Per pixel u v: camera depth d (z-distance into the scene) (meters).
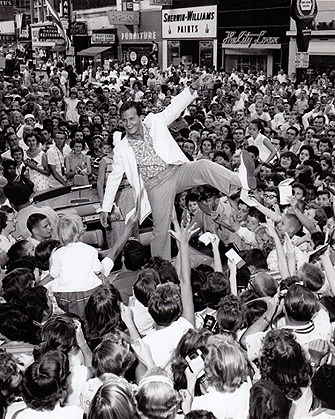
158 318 4.25
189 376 3.82
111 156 8.18
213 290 4.74
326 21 27.78
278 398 3.25
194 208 6.91
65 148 11.21
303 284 4.93
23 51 47.12
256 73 30.36
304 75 28.14
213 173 5.77
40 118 15.98
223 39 35.00
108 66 38.12
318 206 8.07
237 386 3.52
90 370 3.99
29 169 10.04
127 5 42.16
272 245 6.74
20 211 6.76
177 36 38.69
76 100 18.44
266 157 11.47
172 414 3.21
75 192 8.52
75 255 5.21
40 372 3.42
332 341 4.40
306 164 9.78
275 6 30.84
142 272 4.91
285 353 3.64
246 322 4.66
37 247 5.80
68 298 5.16
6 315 4.33
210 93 19.92
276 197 7.69
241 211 7.11
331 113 15.55
